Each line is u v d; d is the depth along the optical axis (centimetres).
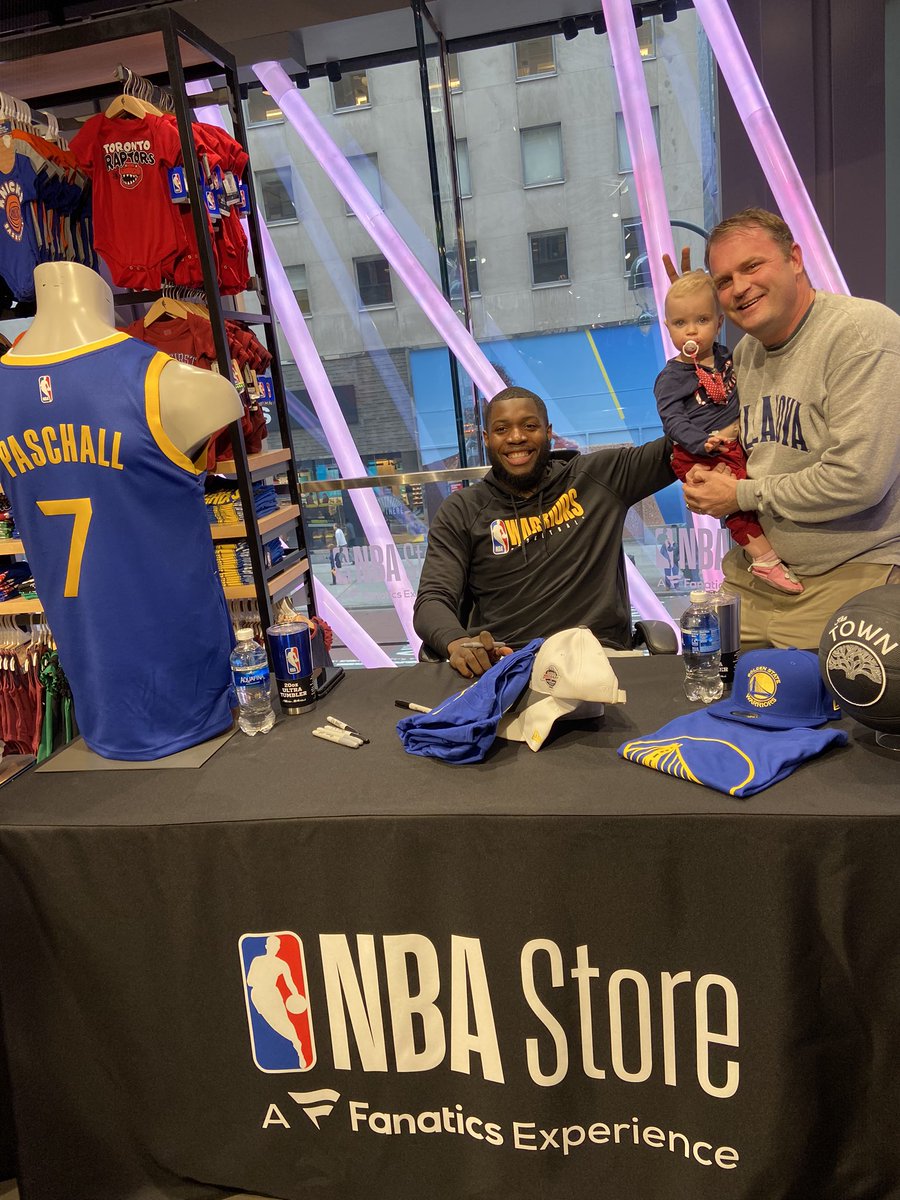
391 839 115
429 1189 128
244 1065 127
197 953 123
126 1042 129
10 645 301
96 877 123
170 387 133
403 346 396
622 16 313
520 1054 119
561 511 220
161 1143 132
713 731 129
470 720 133
